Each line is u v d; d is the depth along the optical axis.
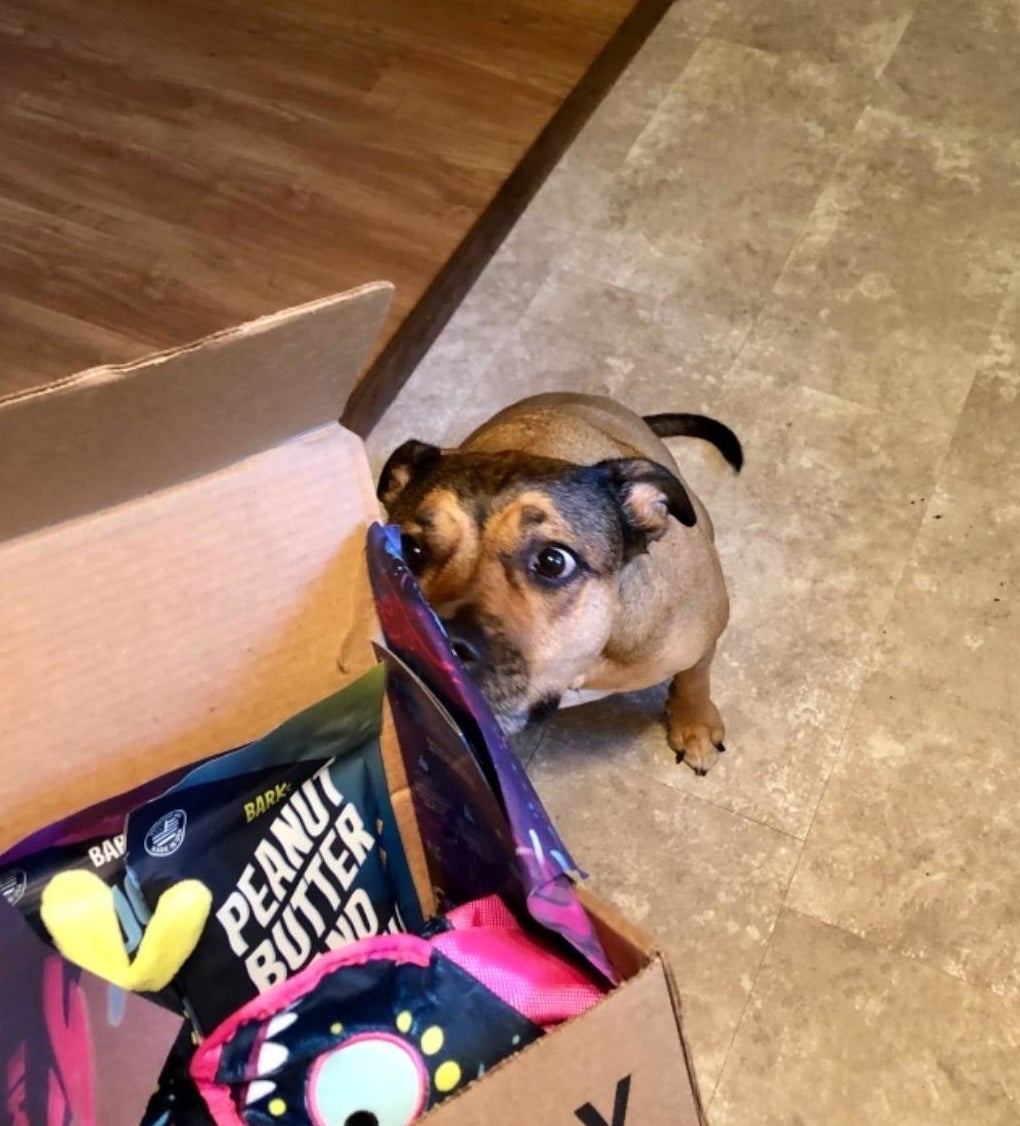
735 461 1.07
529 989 0.45
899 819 0.91
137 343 1.19
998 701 0.96
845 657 0.99
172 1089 0.47
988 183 1.29
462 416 1.15
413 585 0.47
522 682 0.71
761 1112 0.80
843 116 1.36
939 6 1.46
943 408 1.13
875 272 1.23
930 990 0.84
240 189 1.32
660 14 1.47
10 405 0.36
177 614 0.48
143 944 0.46
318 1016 0.45
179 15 1.49
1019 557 1.03
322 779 0.51
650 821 0.92
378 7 1.49
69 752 0.48
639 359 1.18
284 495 0.48
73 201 1.31
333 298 0.40
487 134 1.36
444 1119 0.35
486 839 0.49
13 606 0.45
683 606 0.81
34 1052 0.40
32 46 1.47
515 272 1.25
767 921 0.87
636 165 1.33
